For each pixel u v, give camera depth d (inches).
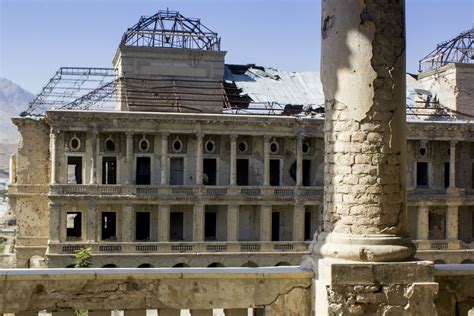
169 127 2746.1
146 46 3019.2
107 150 2758.4
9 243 3914.9
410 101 3454.7
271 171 3009.4
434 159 3097.9
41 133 2822.3
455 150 3134.8
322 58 612.4
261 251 2787.9
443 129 3021.7
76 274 565.6
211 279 586.2
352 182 576.4
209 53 3075.8
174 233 2876.5
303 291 599.5
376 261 566.3
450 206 3041.3
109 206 2733.8
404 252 574.2
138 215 2822.3
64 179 2719.0
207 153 2871.6
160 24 3075.8
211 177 2923.2
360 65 577.3
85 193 2679.6
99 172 2728.8
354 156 577.0
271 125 2822.3
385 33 580.7
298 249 2817.4
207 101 2977.4
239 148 2903.5
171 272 579.8
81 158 2807.6
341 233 579.8
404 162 590.9
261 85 3299.7
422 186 3105.3
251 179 2906.0
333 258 575.5
